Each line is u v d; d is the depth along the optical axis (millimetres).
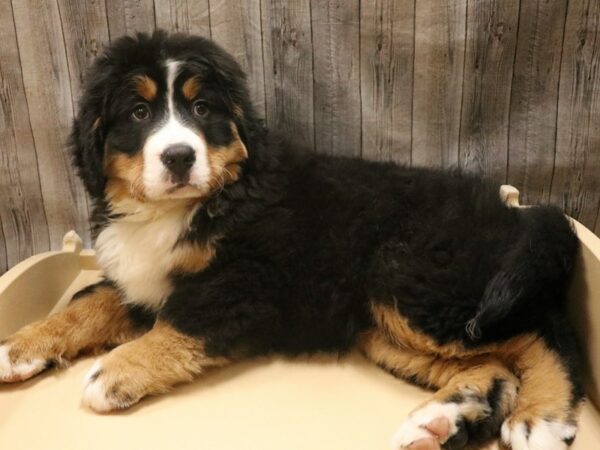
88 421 1195
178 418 1206
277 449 1125
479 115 1685
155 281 1390
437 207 1353
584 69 1604
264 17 1606
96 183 1327
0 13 1587
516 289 1175
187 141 1226
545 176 1726
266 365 1393
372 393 1299
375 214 1354
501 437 1142
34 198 1819
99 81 1290
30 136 1732
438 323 1217
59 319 1386
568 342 1233
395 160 1743
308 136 1732
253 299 1306
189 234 1324
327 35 1623
